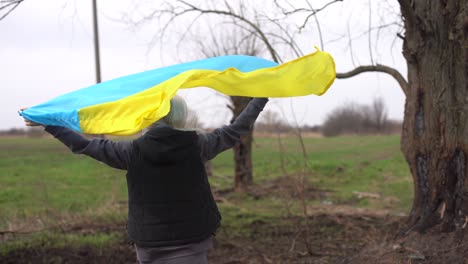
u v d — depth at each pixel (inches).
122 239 270.5
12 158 839.1
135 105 100.8
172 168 103.3
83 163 743.7
